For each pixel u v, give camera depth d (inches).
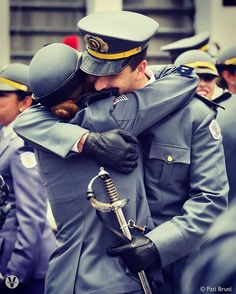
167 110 255.4
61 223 262.2
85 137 251.4
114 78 254.2
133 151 252.2
